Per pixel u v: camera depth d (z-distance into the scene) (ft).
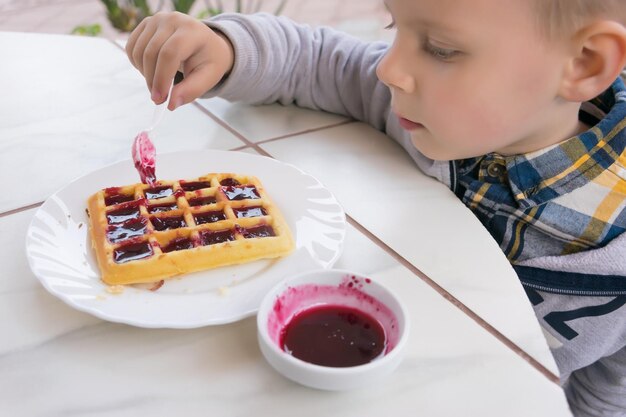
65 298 1.62
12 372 1.49
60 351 1.56
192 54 2.58
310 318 1.62
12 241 1.96
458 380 1.53
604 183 2.57
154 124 2.26
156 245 1.84
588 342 2.75
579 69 2.21
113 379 1.49
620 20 2.11
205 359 1.56
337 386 1.41
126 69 3.32
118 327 1.65
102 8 8.10
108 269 1.74
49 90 3.04
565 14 2.03
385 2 2.23
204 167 2.32
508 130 2.32
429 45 2.13
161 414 1.40
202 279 1.79
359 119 3.01
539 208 2.60
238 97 2.90
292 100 3.10
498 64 2.10
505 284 1.89
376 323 1.60
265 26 2.89
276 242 1.88
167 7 6.98
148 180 2.13
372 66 2.90
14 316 1.66
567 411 1.46
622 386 3.01
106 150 2.56
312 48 3.05
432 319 1.73
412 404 1.46
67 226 1.95
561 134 2.60
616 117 2.58
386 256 1.99
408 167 2.58
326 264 1.85
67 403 1.42
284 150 2.64
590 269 2.58
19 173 2.36
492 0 1.97
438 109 2.24
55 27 7.59
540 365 1.59
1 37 3.63
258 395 1.47
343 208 2.24
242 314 1.63
